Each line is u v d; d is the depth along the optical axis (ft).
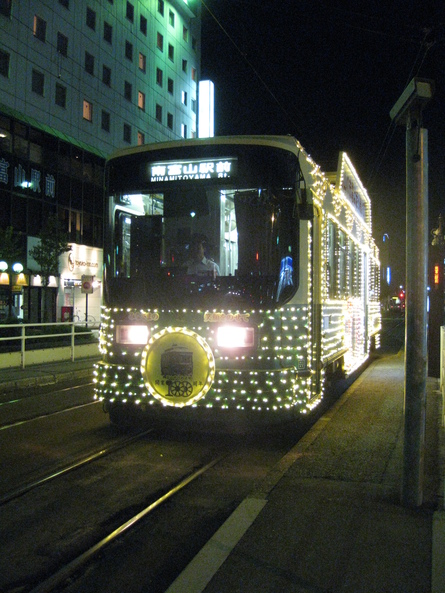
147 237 23.44
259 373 21.40
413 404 15.48
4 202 98.48
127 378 22.86
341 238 31.96
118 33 132.77
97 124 124.77
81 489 18.08
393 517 14.67
